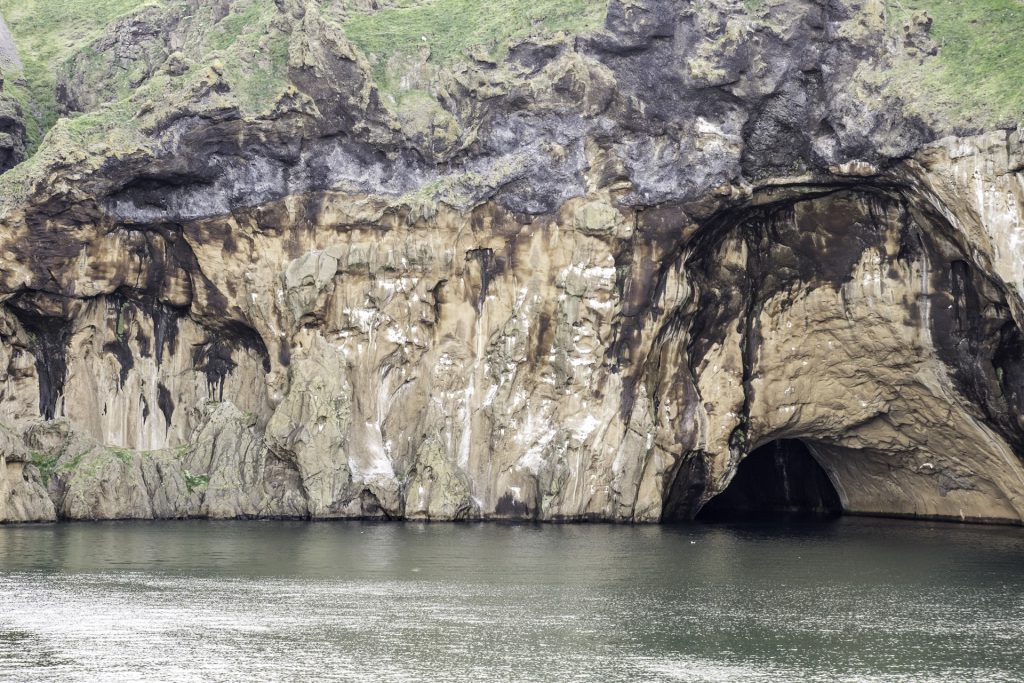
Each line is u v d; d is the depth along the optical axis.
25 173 78.12
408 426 81.50
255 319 81.25
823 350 80.94
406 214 80.44
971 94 68.38
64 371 80.25
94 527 71.56
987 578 54.97
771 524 81.81
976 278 73.31
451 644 39.88
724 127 77.06
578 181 79.38
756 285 80.88
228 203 80.38
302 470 78.75
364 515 79.38
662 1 77.94
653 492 81.00
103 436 80.94
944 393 78.06
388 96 82.31
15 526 71.75
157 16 96.12
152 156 78.56
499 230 80.31
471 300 81.25
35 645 39.12
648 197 78.25
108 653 38.16
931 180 69.69
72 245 78.81
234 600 46.91
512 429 80.25
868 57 73.44
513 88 80.25
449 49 85.19
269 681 35.16
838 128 73.81
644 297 79.31
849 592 50.84
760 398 81.94
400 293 80.94
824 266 79.25
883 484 89.75
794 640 41.22
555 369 80.00
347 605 46.16
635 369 80.00
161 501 77.44
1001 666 37.84
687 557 61.31
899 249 77.12
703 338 81.88
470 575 53.81
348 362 80.88
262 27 85.25
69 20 102.50
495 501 79.88
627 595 49.41
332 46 81.06
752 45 75.69
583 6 82.56
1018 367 73.62
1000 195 66.19
